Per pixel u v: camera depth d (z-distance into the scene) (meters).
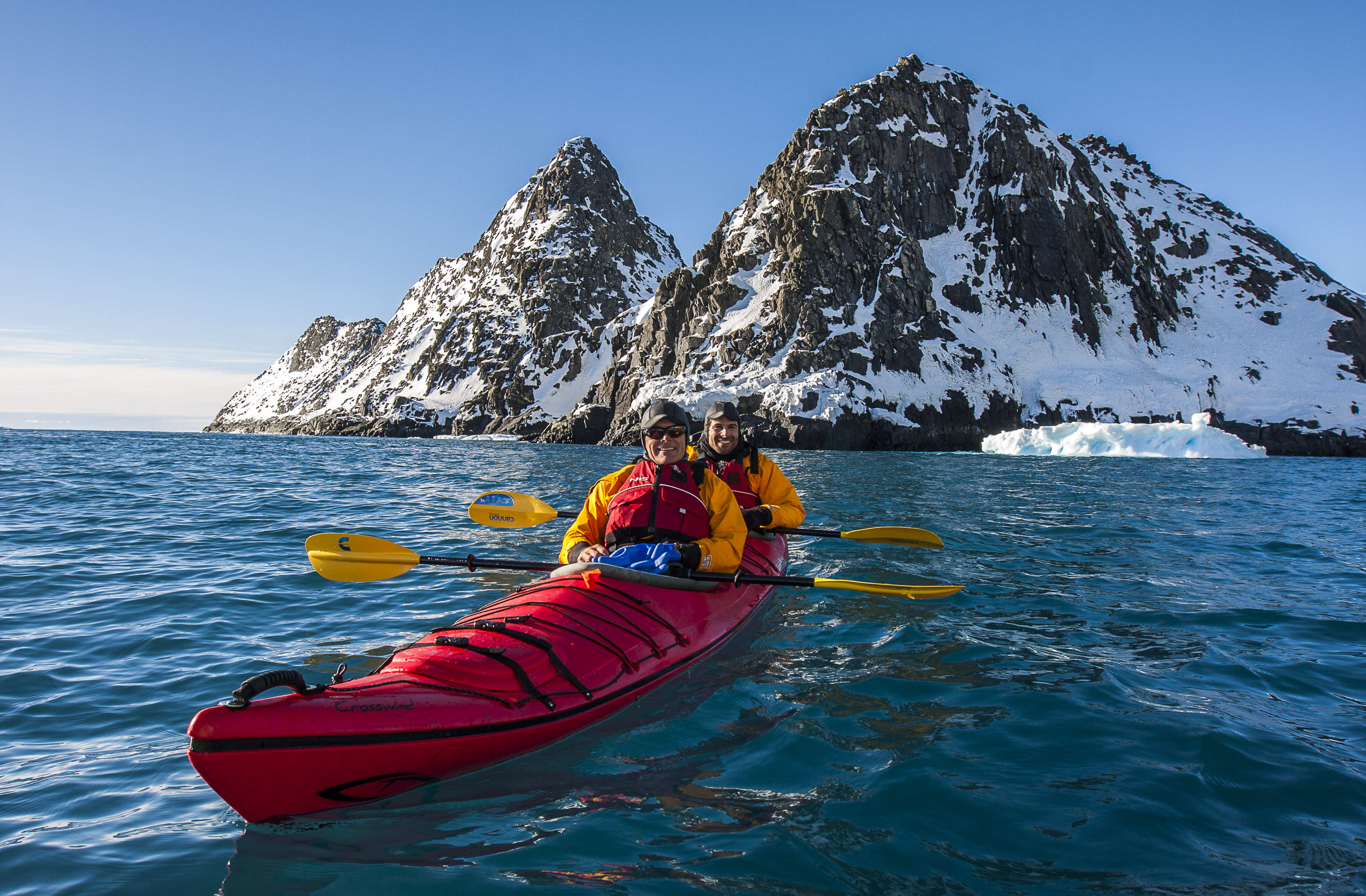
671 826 2.65
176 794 2.92
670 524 4.62
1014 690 3.97
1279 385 52.84
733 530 4.80
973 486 16.25
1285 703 3.81
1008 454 37.91
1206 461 30.73
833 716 3.64
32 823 2.69
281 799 2.63
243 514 11.48
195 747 2.49
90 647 4.71
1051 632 5.05
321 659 4.47
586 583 4.19
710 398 47.53
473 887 2.30
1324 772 3.03
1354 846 2.51
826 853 2.46
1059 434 37.25
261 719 2.59
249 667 4.34
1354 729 3.46
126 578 6.73
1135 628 5.16
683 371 54.81
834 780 2.99
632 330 74.81
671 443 4.65
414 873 2.38
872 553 7.82
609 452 43.06
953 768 3.07
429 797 2.88
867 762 3.14
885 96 62.75
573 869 2.39
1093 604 5.79
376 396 99.94
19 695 3.92
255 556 7.85
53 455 28.02
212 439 66.75
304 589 6.32
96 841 2.56
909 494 14.22
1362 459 38.56
